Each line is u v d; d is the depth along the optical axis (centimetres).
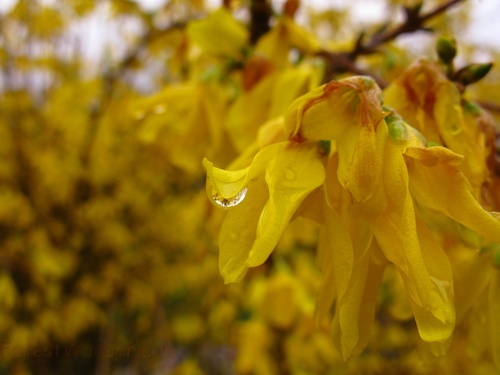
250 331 25
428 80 9
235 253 7
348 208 7
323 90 7
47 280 32
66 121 33
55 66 35
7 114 33
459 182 7
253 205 7
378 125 7
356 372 32
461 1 15
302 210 7
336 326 7
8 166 33
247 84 14
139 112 16
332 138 7
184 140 16
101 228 35
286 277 22
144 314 35
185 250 36
